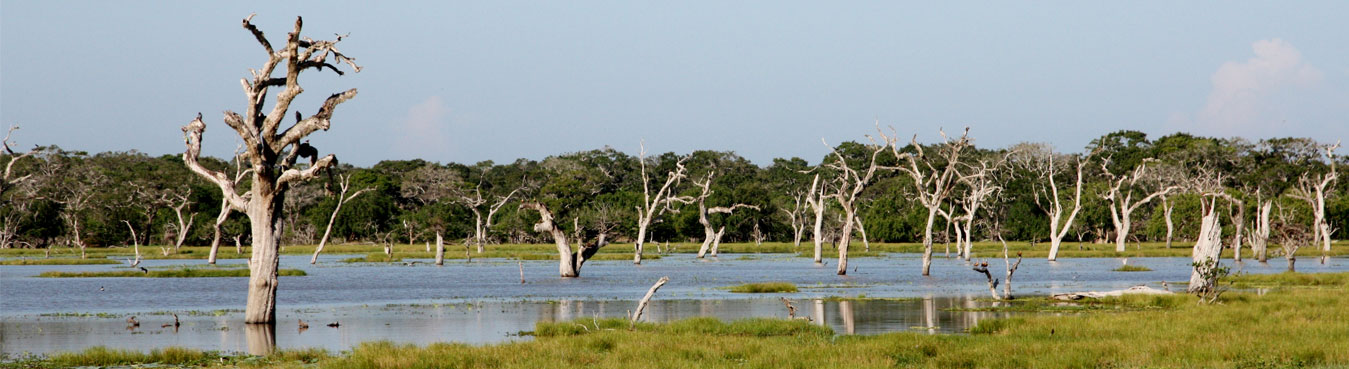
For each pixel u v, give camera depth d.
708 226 123.88
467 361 27.72
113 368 28.94
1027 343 30.09
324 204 169.62
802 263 109.69
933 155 170.88
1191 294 48.16
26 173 152.12
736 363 27.38
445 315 46.44
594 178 183.75
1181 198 144.88
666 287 67.19
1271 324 34.03
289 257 131.88
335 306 52.06
